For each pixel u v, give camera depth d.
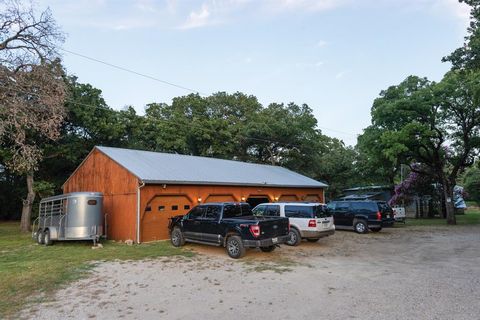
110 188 16.80
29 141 22.95
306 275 8.68
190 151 37.75
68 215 14.02
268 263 10.34
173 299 6.73
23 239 17.41
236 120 42.84
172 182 15.93
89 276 8.73
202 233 12.63
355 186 42.06
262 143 38.09
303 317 5.61
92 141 29.27
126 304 6.45
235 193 19.53
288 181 23.45
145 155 19.58
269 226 11.39
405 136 22.27
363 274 8.73
